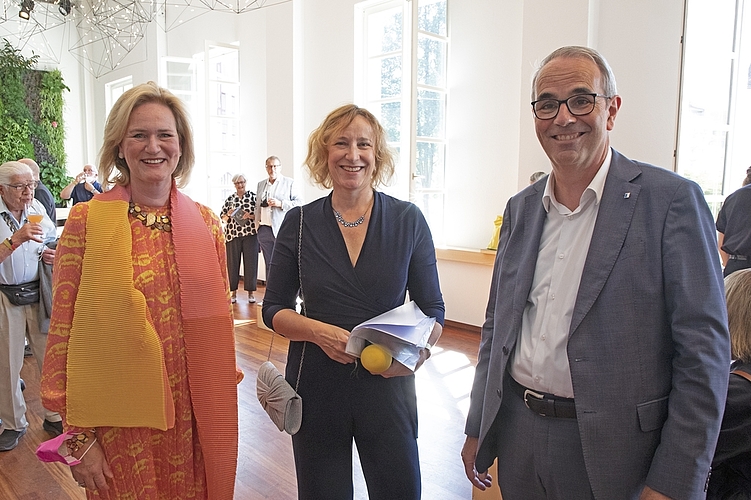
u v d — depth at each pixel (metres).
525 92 4.34
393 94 5.77
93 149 10.84
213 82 7.56
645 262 1.10
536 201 1.35
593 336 1.13
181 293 1.41
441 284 5.32
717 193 3.86
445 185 5.48
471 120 5.20
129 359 1.31
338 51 6.16
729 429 1.23
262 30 7.25
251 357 4.42
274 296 1.63
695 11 3.63
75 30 10.39
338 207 1.62
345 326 1.54
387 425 1.54
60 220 7.98
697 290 1.04
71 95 10.54
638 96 3.88
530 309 1.30
